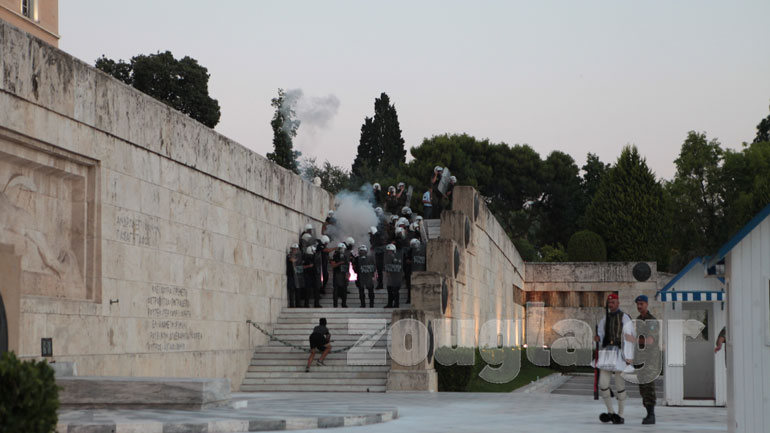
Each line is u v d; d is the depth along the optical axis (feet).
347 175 222.89
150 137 66.13
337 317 88.43
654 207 191.11
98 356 58.23
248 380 80.48
